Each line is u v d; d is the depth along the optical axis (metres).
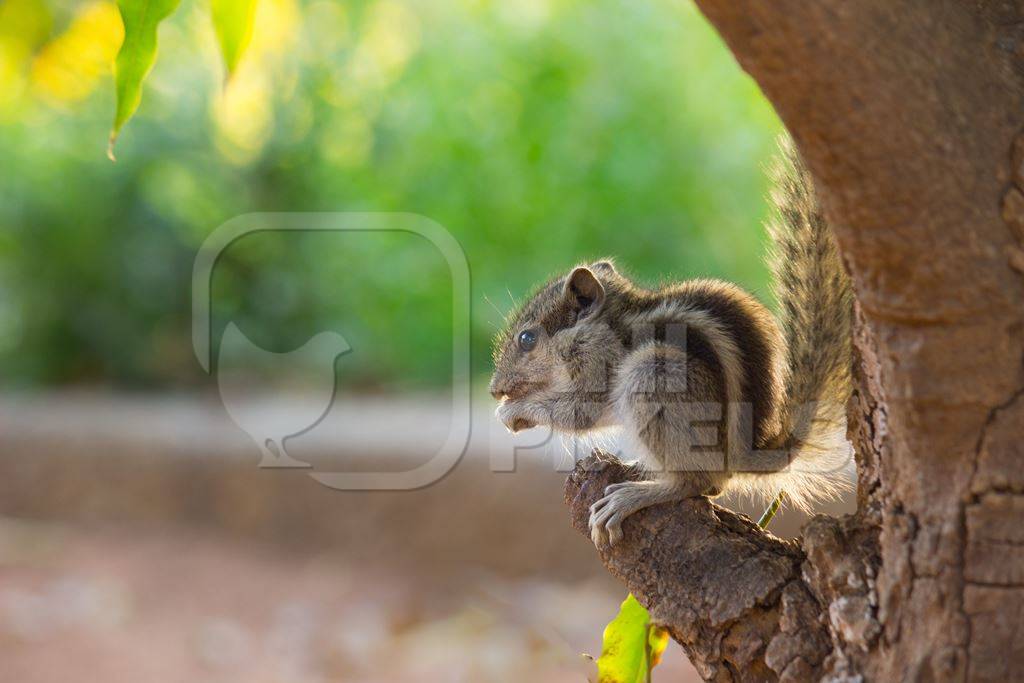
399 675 10.14
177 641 10.97
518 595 11.87
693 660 4.17
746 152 16.56
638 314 6.05
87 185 20.34
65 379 20.56
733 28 2.96
